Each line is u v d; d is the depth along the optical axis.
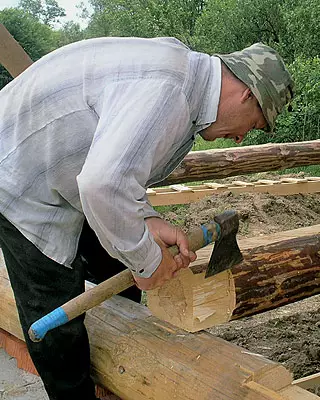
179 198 6.76
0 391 3.24
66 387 2.49
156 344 2.39
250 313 2.48
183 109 1.98
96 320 2.68
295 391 2.10
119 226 1.87
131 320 2.60
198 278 2.32
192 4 24.80
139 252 1.93
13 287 2.45
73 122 2.12
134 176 1.85
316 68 13.27
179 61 2.05
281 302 2.55
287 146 5.26
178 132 1.99
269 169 5.22
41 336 2.01
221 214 2.21
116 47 2.14
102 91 2.07
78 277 2.41
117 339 2.52
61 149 2.16
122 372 2.44
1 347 3.65
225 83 2.07
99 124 1.92
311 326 4.29
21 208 2.28
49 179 2.22
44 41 33.00
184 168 4.77
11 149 2.25
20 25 31.64
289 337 4.12
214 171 4.90
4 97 2.32
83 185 1.80
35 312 2.40
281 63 2.13
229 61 2.08
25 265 2.36
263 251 2.53
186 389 2.17
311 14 16.02
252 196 7.79
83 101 2.11
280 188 7.48
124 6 29.34
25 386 3.29
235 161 4.99
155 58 2.04
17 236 2.33
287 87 2.13
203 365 2.20
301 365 3.72
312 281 2.61
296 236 2.72
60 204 2.30
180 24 24.34
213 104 2.06
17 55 3.60
